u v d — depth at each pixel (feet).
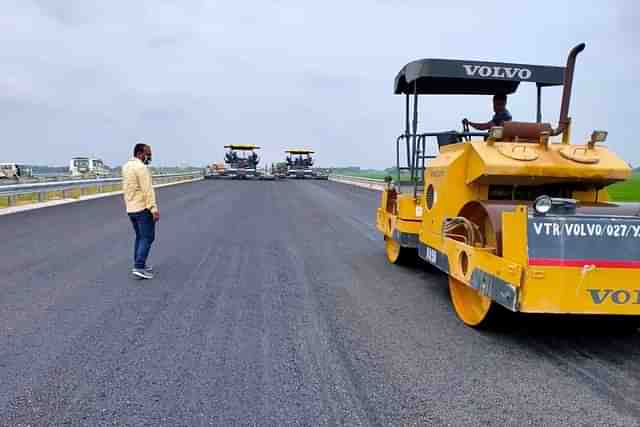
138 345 11.93
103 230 30.66
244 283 18.12
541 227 10.49
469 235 13.47
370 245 27.02
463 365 10.98
